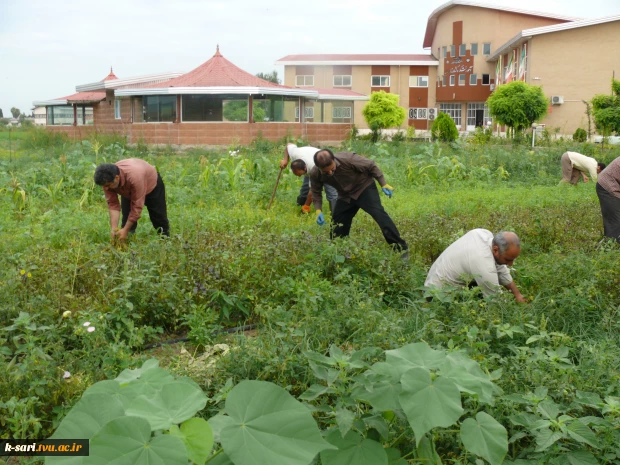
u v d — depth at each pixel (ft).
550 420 10.56
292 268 20.81
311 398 10.04
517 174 54.95
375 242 23.76
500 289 18.15
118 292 18.04
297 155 34.63
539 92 96.48
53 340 15.21
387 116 114.73
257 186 42.29
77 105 126.21
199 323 17.35
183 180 45.75
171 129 89.97
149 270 18.79
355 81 149.18
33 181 42.52
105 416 6.90
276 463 6.62
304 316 16.99
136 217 24.07
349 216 25.29
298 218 33.30
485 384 8.50
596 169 43.78
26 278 18.19
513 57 120.78
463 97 142.00
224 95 89.81
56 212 34.71
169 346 16.01
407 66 149.07
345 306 17.02
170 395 7.30
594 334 16.75
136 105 96.99
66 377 12.91
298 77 149.69
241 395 7.13
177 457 6.33
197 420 6.88
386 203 37.99
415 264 22.68
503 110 96.63
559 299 18.02
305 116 110.22
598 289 18.58
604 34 104.63
